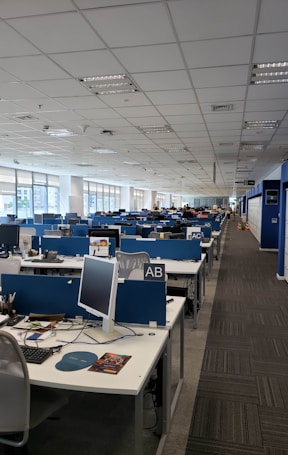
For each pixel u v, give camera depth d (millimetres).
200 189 28641
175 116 5949
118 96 4891
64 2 2617
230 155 10328
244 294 5961
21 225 7902
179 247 5156
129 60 3680
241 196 39406
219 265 8875
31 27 2994
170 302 2881
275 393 2803
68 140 8172
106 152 9914
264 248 11867
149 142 8336
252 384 2945
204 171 14891
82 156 10727
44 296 2504
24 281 2535
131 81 4324
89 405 2602
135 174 16406
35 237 5648
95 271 2271
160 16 2814
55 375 1693
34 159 11438
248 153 9930
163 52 3477
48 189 16297
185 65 3799
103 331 2227
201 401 2689
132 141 8219
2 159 11492
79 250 5492
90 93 4773
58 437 2258
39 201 15594
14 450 1841
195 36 3143
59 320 2439
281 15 2791
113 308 2141
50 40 3236
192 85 4434
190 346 3734
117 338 2143
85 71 4004
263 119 6141
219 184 22594
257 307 5207
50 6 2672
